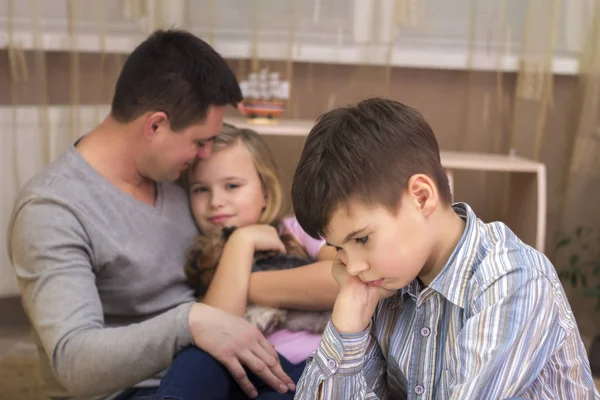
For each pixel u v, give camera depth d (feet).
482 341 2.87
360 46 7.63
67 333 3.88
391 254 3.00
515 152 7.59
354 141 3.02
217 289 4.64
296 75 7.70
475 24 7.48
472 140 7.65
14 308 7.52
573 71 7.52
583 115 7.48
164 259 4.67
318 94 7.72
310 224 3.12
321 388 3.28
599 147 7.52
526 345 2.86
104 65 7.40
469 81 7.55
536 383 3.08
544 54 7.36
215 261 4.78
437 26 7.68
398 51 7.67
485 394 2.81
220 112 4.63
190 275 4.83
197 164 5.09
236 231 4.89
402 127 3.08
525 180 6.81
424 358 3.26
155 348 3.82
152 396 3.43
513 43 7.55
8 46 7.24
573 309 7.73
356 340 3.23
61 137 7.41
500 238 3.22
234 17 7.64
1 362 6.53
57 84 7.49
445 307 3.22
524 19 7.45
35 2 7.21
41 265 4.05
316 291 4.55
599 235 7.66
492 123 7.59
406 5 7.55
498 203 7.43
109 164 4.56
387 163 2.98
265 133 6.02
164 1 7.47
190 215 5.08
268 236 4.91
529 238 6.66
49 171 4.40
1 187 7.32
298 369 4.26
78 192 4.34
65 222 4.18
